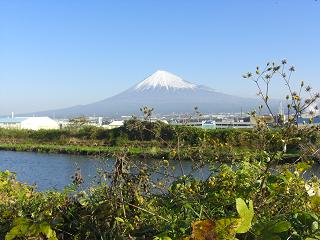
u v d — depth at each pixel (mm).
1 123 82750
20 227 2457
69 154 42031
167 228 2314
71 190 3084
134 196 2771
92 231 2676
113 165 2943
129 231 2502
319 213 2363
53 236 2471
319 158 2730
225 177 2719
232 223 1814
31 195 3592
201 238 1832
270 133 2844
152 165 2994
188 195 2646
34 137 61688
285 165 2750
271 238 1873
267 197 2568
